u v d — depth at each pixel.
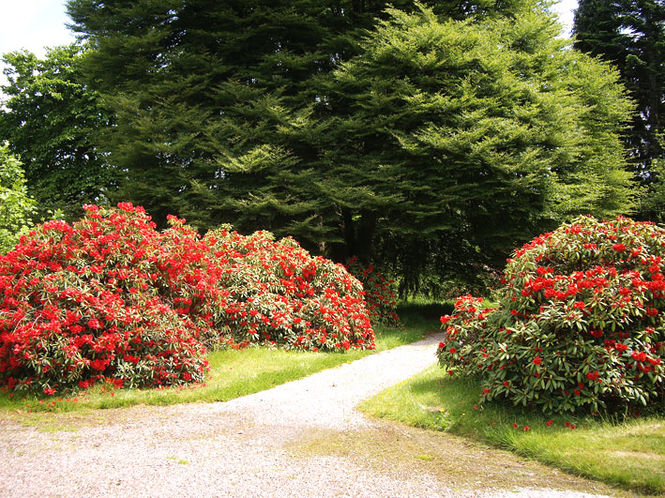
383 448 4.12
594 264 5.39
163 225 13.74
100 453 3.90
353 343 8.96
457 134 11.02
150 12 13.20
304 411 5.20
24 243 6.53
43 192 20.62
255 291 8.59
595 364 4.50
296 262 9.40
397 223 11.75
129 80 13.50
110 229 6.90
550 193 11.76
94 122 21.22
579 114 13.31
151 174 12.73
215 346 7.81
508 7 14.91
